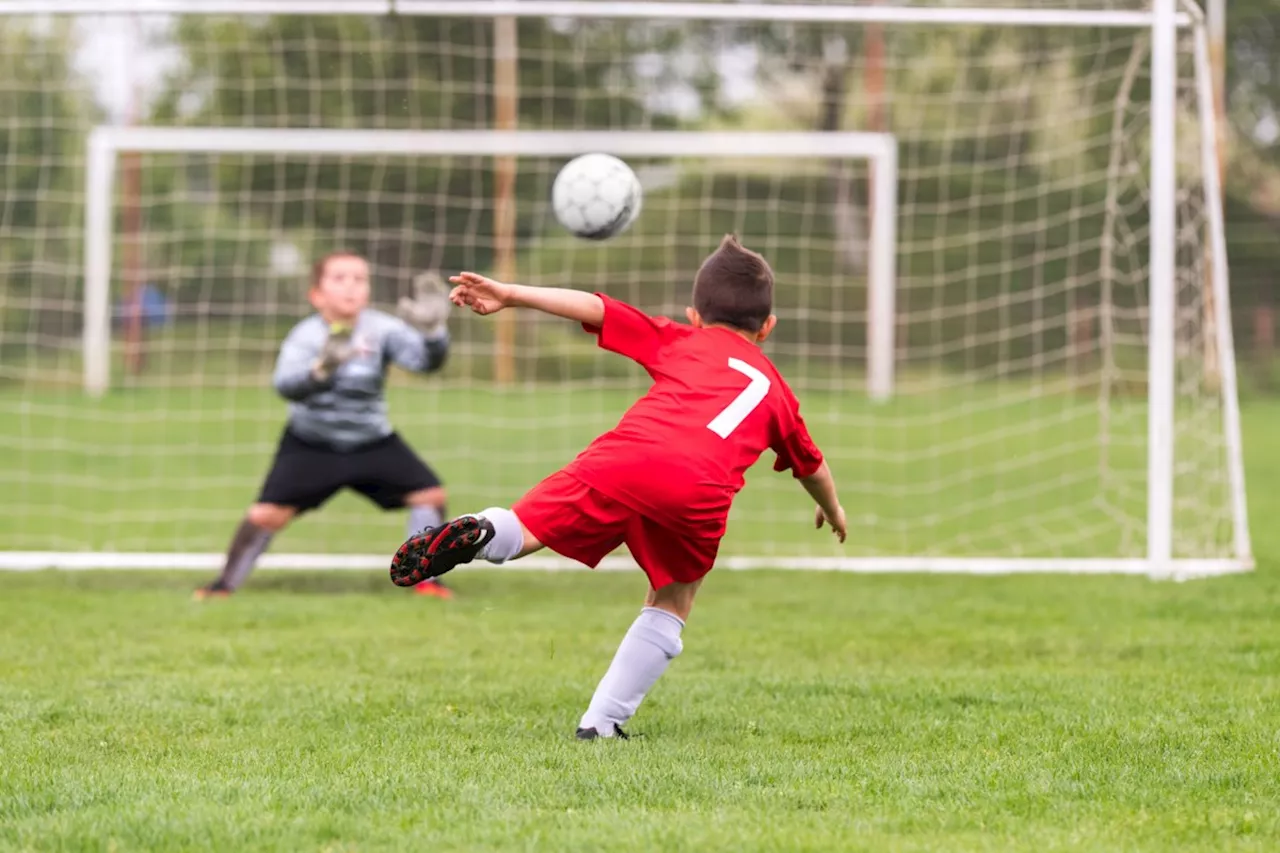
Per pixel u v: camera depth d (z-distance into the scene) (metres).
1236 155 97.56
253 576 29.97
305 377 25.95
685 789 12.82
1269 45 99.50
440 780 13.02
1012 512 40.19
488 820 11.66
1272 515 39.06
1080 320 79.75
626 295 78.38
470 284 13.91
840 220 65.50
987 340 77.69
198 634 22.47
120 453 49.94
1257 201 97.81
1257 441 59.50
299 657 20.48
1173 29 28.66
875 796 12.66
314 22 80.81
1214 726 15.74
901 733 15.47
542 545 13.90
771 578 29.56
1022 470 47.59
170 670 19.41
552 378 73.62
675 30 85.25
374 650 21.14
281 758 14.05
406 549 13.46
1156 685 18.38
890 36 82.06
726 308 15.18
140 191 77.69
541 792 12.66
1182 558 32.66
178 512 39.28
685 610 15.23
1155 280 28.70
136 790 12.62
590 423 56.75
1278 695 17.62
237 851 10.80
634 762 13.82
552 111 82.44
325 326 26.72
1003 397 62.34
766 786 13.05
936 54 81.88
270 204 81.69
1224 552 33.06
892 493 43.47
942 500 42.19
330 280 26.50
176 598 26.42
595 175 19.91
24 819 11.68
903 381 74.25
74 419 57.59
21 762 13.80
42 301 78.50
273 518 26.94
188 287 81.50
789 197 82.81
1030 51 78.06
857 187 81.88
